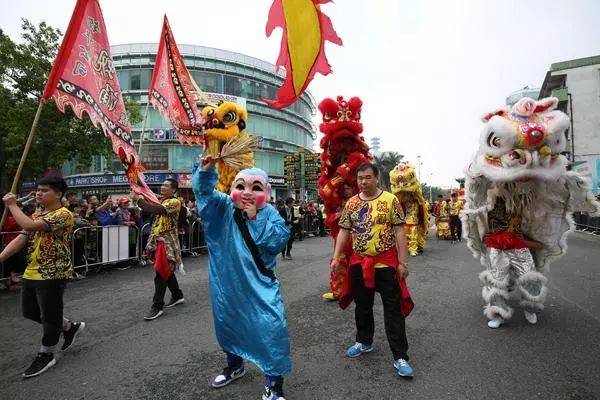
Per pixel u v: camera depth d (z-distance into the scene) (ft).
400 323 10.53
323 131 18.33
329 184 18.03
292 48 8.90
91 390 9.97
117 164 98.02
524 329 13.60
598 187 78.54
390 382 10.01
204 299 18.90
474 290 19.54
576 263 26.73
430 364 11.00
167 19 22.49
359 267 11.09
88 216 28.89
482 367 10.69
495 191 14.06
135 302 18.60
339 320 15.30
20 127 52.29
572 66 82.99
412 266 27.20
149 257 16.63
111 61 14.35
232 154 9.23
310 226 54.70
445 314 15.58
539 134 12.56
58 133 54.80
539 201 14.06
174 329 14.53
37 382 10.49
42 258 11.27
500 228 14.15
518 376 10.12
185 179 94.99
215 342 13.17
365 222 10.93
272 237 9.27
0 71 50.75
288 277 24.29
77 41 12.82
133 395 9.66
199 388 9.93
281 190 117.60
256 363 8.90
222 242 9.53
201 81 104.32
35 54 52.80
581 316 14.89
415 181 32.14
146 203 15.38
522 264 13.88
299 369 10.89
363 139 18.42
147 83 100.37
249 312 9.03
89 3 13.21
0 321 16.01
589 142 81.15
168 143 97.91
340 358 11.59
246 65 111.04
